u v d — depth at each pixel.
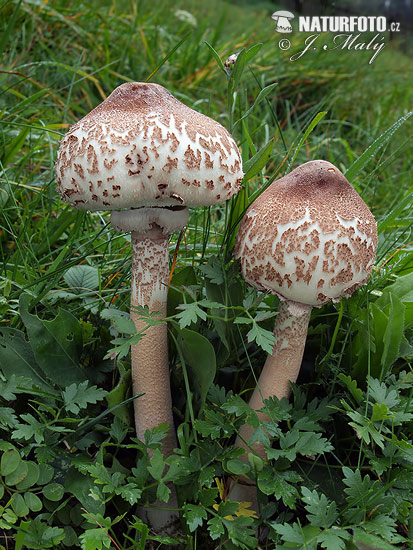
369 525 0.31
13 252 0.51
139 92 0.31
